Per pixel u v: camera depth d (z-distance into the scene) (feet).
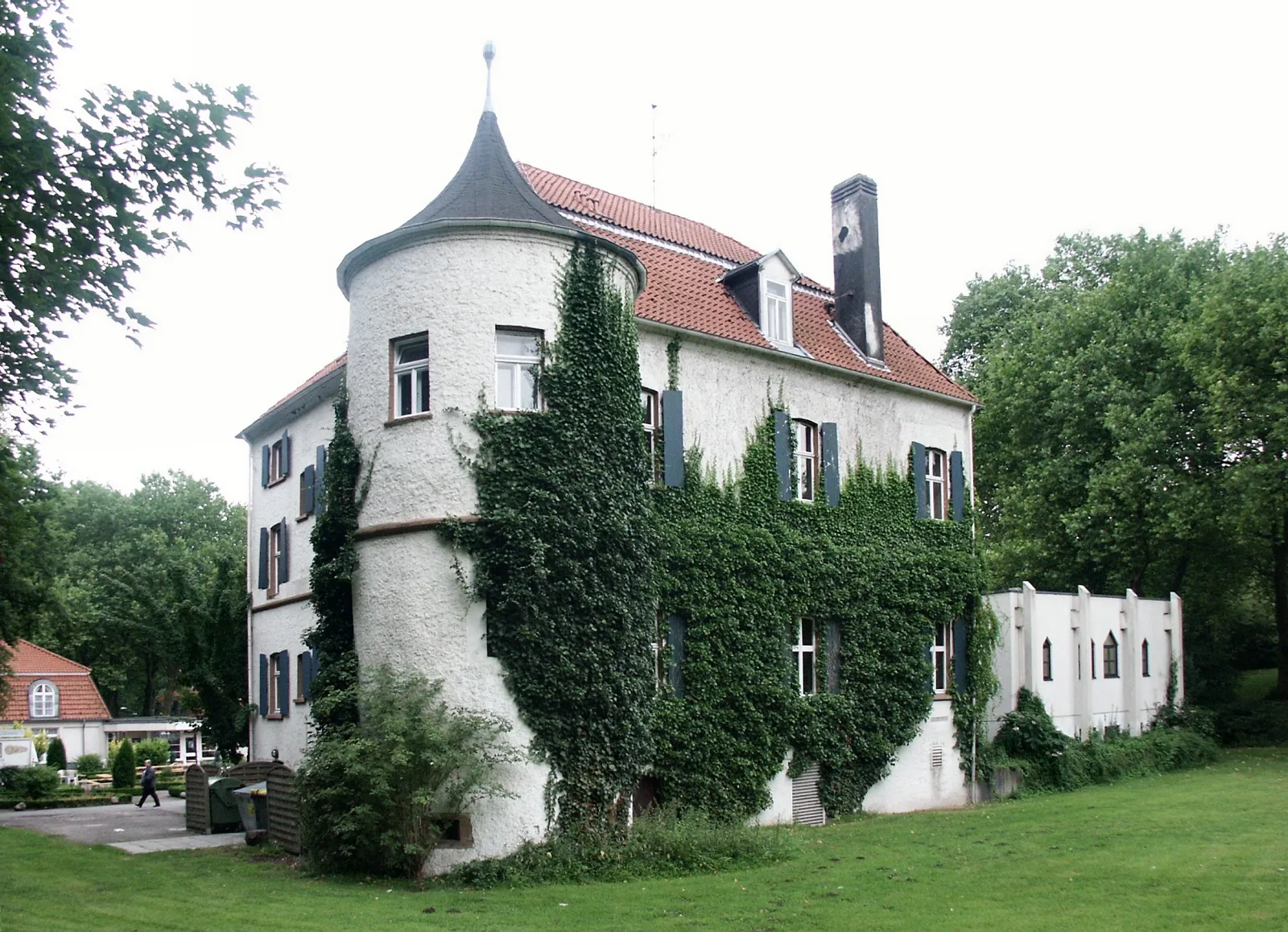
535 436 52.90
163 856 55.77
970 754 80.53
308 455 77.71
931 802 77.15
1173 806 69.15
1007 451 135.54
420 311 54.08
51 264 38.24
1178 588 127.54
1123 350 121.19
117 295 42.14
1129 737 97.50
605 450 54.75
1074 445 125.90
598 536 53.57
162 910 38.88
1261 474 102.99
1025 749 84.84
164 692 207.10
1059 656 91.56
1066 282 145.89
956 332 157.07
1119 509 118.11
